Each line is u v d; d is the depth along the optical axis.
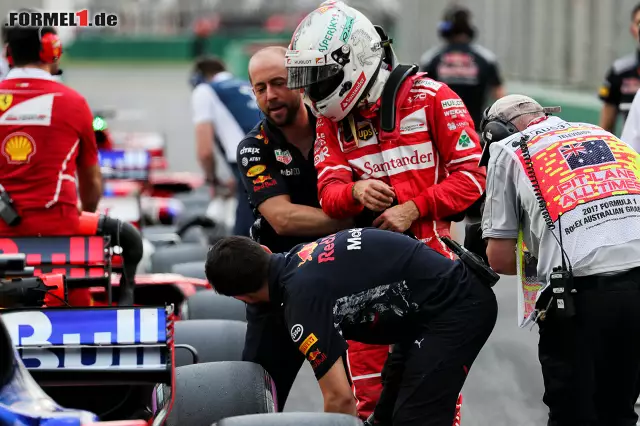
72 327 15.22
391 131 18.67
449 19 42.53
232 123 35.69
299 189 20.25
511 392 25.27
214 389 16.72
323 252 16.31
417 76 19.03
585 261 16.59
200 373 16.95
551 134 17.41
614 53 54.31
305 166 20.14
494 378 26.39
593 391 16.86
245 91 35.84
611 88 33.97
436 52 42.97
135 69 190.88
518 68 73.88
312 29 18.38
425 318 16.55
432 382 16.38
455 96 19.05
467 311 16.56
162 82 153.88
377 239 16.55
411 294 16.47
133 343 15.19
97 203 22.83
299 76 18.44
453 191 18.61
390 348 18.52
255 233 20.62
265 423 14.09
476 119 43.00
